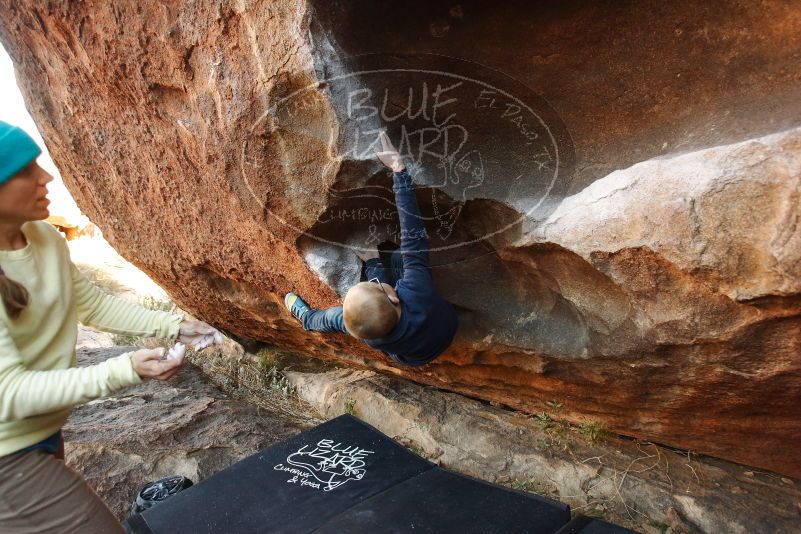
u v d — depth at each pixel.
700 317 1.62
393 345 1.99
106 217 3.54
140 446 3.04
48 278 1.33
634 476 2.54
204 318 4.29
